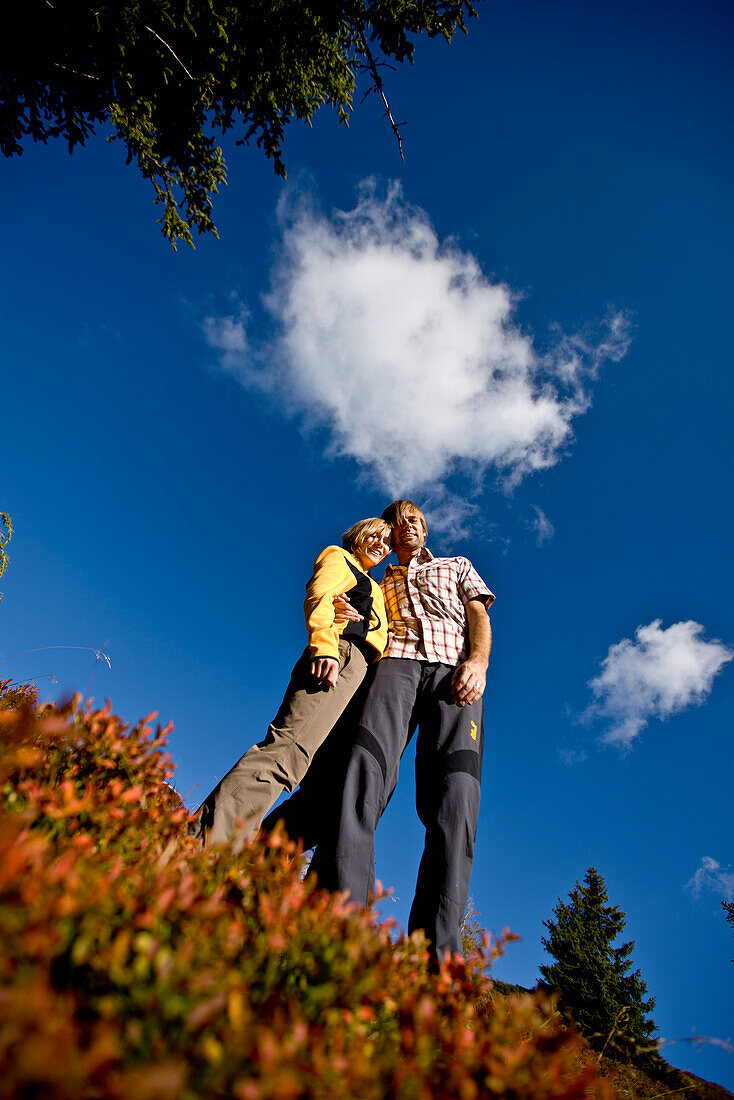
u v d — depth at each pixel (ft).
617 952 57.57
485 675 9.62
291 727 7.57
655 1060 5.99
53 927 2.52
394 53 21.77
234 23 20.79
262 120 23.08
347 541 10.77
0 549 18.34
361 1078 2.63
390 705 8.96
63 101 20.22
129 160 21.68
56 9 18.29
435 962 6.48
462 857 7.65
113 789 4.53
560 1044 3.66
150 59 20.67
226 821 6.60
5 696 6.43
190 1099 2.17
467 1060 3.20
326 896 4.28
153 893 3.25
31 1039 1.92
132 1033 2.32
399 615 10.62
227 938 3.15
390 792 8.55
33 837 3.30
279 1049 2.49
